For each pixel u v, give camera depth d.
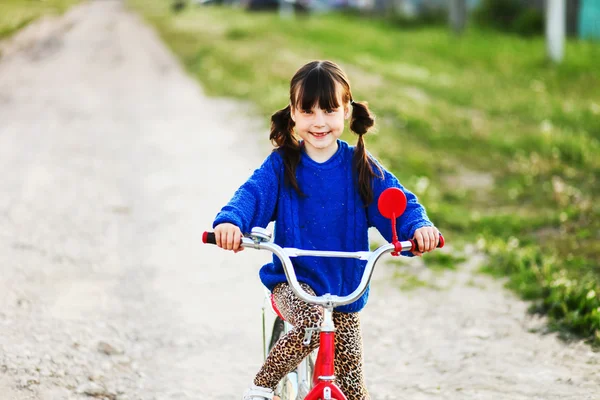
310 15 32.16
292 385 3.37
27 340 4.54
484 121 12.69
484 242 6.75
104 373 4.35
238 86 15.38
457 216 7.60
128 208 7.72
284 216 3.15
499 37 23.16
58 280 5.67
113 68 18.36
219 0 38.91
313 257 3.11
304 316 2.91
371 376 4.52
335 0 34.28
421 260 6.44
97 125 11.89
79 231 6.86
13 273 5.62
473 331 5.09
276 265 3.17
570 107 13.39
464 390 4.32
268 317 3.77
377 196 3.18
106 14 34.34
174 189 8.48
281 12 32.59
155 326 5.08
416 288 5.88
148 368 4.51
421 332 5.10
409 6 30.81
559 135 10.88
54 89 15.11
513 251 6.47
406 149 10.37
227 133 11.44
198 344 4.86
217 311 5.38
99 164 9.45
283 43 22.08
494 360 4.67
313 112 3.05
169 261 6.33
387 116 12.49
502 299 5.61
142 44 22.92
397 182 3.22
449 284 5.94
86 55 20.34
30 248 6.24
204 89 15.51
